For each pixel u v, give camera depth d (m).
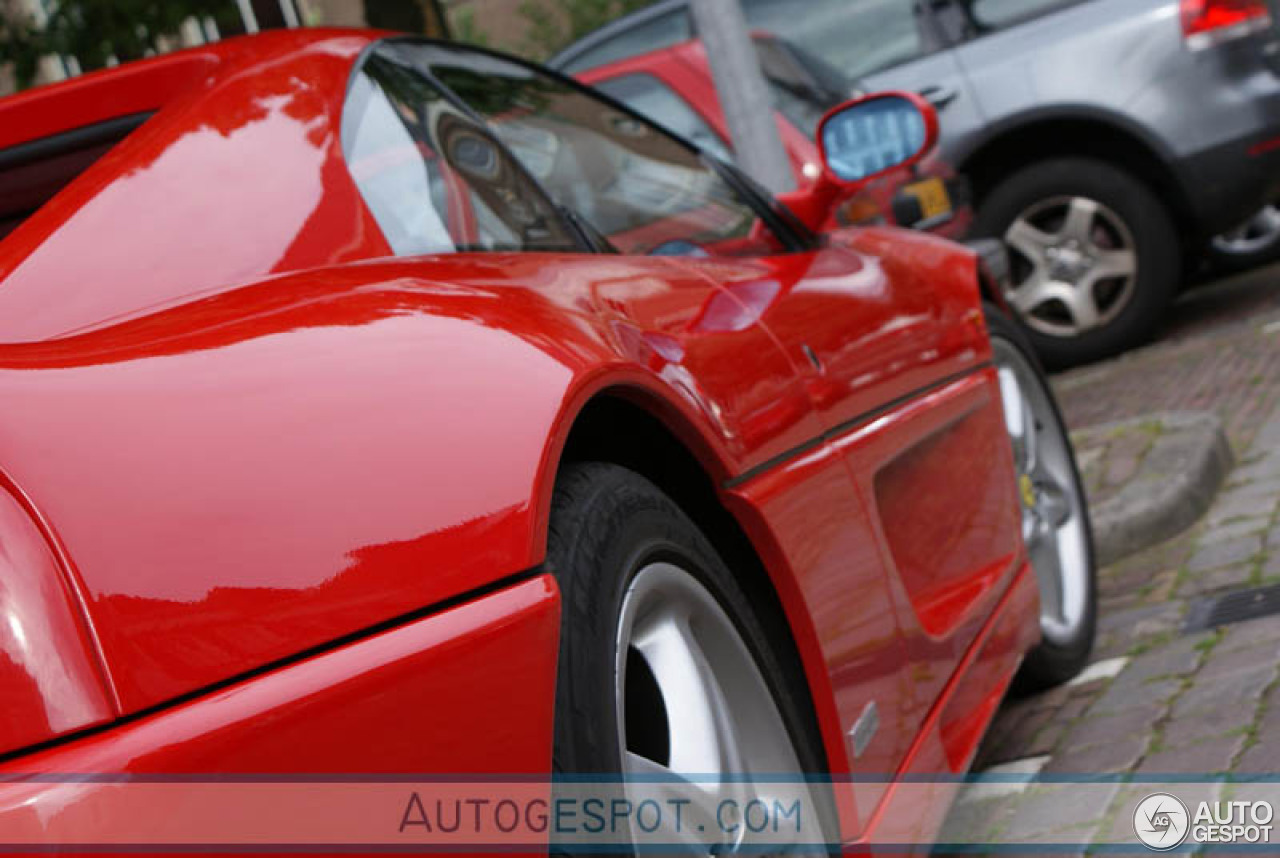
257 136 1.77
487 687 1.22
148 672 1.04
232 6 7.59
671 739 1.59
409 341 1.38
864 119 2.91
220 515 1.13
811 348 2.18
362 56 2.06
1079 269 7.01
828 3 7.35
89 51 7.61
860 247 2.90
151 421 1.16
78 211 1.55
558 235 2.11
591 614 1.40
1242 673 2.89
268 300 1.42
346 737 1.11
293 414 1.23
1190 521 4.17
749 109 4.87
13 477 1.06
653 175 2.58
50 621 1.03
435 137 2.03
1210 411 5.46
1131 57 6.84
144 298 1.48
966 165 7.06
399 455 1.26
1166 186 6.96
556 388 1.43
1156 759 2.59
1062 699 3.11
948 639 2.40
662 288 1.96
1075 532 3.44
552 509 1.46
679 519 1.68
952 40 7.14
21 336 1.37
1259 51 6.77
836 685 1.91
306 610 1.13
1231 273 8.62
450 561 1.24
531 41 16.62
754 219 2.74
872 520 2.17
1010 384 3.35
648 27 7.28
